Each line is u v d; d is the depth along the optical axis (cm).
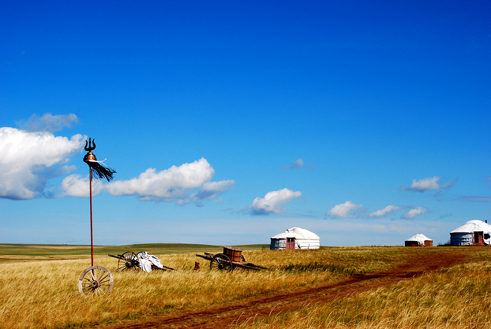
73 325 1298
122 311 1480
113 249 11906
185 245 14375
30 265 3816
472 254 4603
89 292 1738
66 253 10119
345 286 2192
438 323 1240
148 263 2748
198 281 2155
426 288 1833
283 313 1479
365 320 1291
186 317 1455
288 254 5106
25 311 1355
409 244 7931
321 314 1382
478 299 1606
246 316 1452
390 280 2444
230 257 2952
